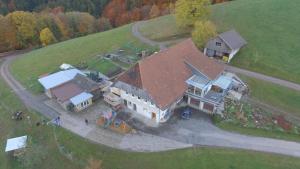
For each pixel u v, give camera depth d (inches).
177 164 2050.9
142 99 2354.8
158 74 2365.9
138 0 6368.1
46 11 6328.7
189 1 3491.6
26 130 2497.5
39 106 2711.6
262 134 2293.3
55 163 2167.8
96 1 6771.7
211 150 2135.8
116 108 2522.1
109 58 3388.3
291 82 2861.7
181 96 2429.9
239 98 2625.5
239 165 2031.3
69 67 3233.3
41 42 4719.5
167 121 2406.5
